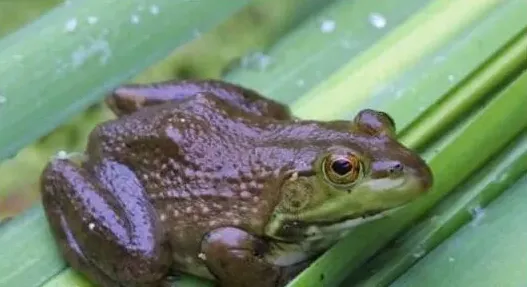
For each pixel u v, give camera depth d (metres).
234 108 0.38
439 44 0.38
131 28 0.38
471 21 0.39
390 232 0.36
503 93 0.36
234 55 0.50
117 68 0.38
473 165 0.37
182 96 0.39
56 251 0.38
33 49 0.37
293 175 0.36
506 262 0.36
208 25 0.39
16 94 0.37
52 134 0.48
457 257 0.36
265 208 0.36
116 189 0.37
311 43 0.41
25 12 0.50
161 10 0.38
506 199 0.37
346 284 0.36
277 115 0.38
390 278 0.36
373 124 0.36
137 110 0.38
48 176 0.38
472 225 0.36
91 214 0.37
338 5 0.41
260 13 0.50
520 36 0.37
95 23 0.38
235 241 0.36
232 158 0.37
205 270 0.37
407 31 0.39
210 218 0.36
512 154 0.37
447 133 0.37
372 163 0.35
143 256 0.36
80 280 0.37
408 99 0.37
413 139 0.37
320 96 0.39
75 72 0.38
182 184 0.37
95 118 0.48
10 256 0.38
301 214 0.36
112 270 0.37
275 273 0.36
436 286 0.36
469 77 0.37
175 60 0.50
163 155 0.37
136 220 0.37
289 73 0.40
